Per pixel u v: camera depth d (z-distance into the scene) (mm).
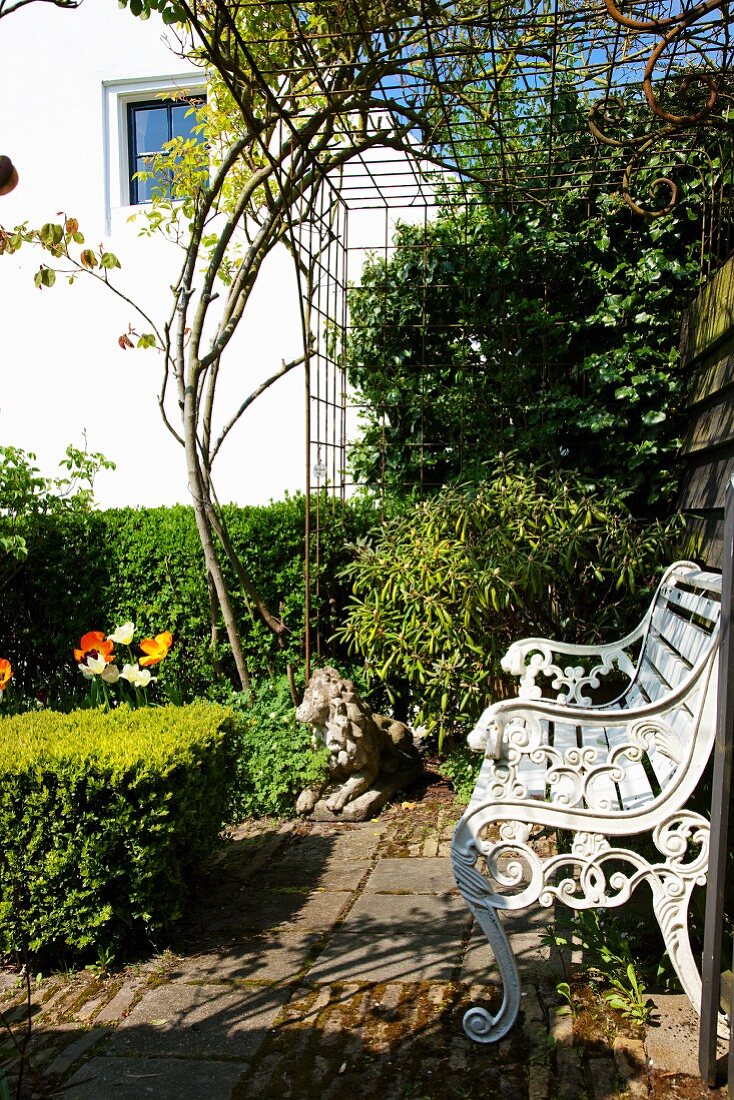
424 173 5180
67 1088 2107
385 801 4266
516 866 2234
